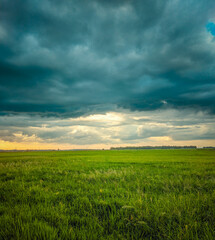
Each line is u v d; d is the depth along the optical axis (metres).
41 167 14.41
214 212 4.31
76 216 4.36
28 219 4.11
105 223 4.00
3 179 9.88
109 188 7.29
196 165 16.00
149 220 3.96
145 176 10.24
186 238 3.25
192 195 5.87
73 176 10.25
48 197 5.95
